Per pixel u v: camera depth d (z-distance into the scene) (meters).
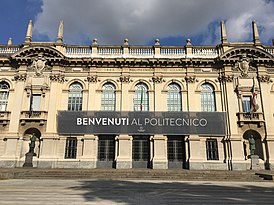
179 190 12.41
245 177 18.14
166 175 18.69
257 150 25.33
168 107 26.27
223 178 17.92
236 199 9.97
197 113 25.45
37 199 9.59
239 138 24.50
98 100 26.20
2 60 26.44
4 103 26.11
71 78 26.78
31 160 23.83
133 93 26.47
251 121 25.03
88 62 26.75
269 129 24.86
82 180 16.72
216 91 26.36
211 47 27.67
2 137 24.86
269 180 17.14
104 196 10.45
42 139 24.53
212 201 9.51
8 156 24.00
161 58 26.62
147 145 25.38
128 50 27.66
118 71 26.98
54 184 14.41
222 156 24.52
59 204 8.75
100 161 24.77
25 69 26.42
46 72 26.47
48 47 26.34
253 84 26.20
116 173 18.75
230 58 26.47
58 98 25.95
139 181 16.38
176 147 25.30
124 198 10.03
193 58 26.55
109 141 25.45
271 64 26.73
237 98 26.02
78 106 26.17
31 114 25.11
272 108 25.78
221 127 25.05
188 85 26.45
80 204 8.79
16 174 17.98
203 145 24.84
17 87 25.94
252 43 27.72
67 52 27.53
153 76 26.78
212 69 27.00
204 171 20.62
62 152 24.64
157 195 10.85
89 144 24.77
